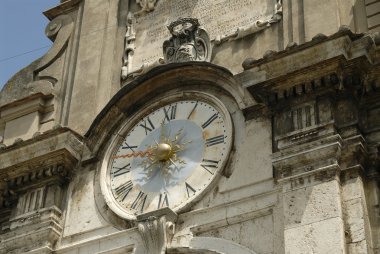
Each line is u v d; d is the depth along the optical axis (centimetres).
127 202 1691
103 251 1652
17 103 2028
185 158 1683
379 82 1572
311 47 1568
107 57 1988
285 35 1783
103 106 1905
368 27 1705
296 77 1586
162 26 1978
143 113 1780
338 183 1478
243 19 1870
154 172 1702
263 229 1523
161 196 1661
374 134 1548
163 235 1582
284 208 1493
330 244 1412
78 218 1731
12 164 1809
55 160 1783
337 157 1502
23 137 1967
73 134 1789
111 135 1789
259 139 1623
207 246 1546
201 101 1736
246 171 1600
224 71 1695
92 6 2100
